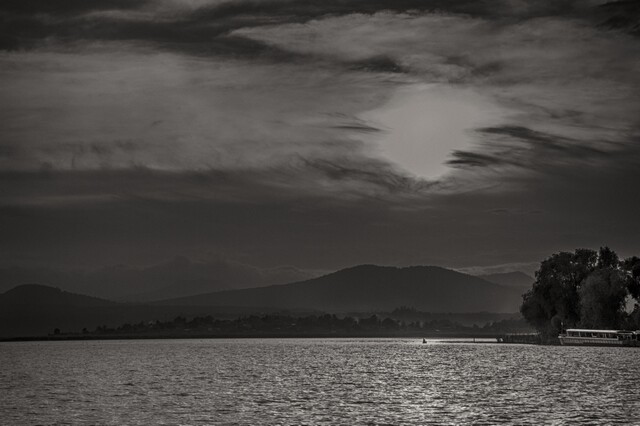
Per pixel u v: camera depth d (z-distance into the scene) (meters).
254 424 101.69
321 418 106.50
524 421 101.94
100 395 140.75
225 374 194.25
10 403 128.62
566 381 156.25
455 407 116.88
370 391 143.12
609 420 102.25
